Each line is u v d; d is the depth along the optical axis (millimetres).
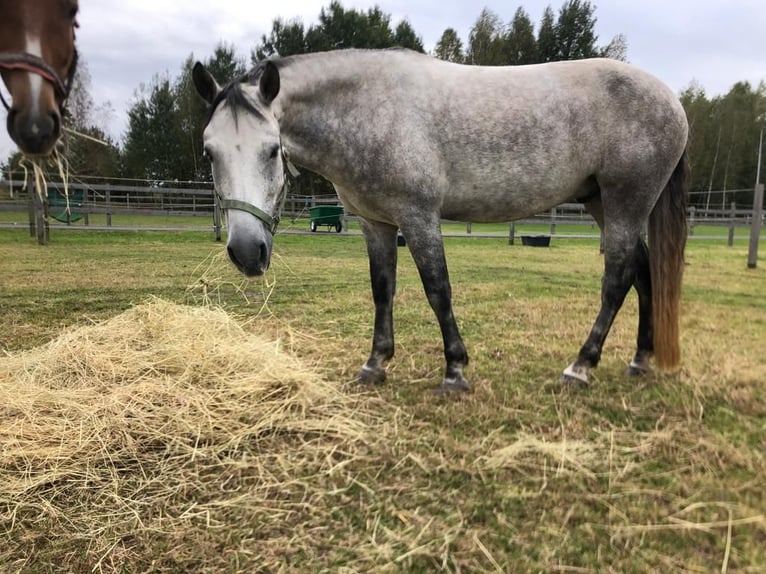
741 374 2773
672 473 1845
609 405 2447
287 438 2195
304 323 4133
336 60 2482
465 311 4570
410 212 2502
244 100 2076
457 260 8469
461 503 1708
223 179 2068
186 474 1935
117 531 1618
